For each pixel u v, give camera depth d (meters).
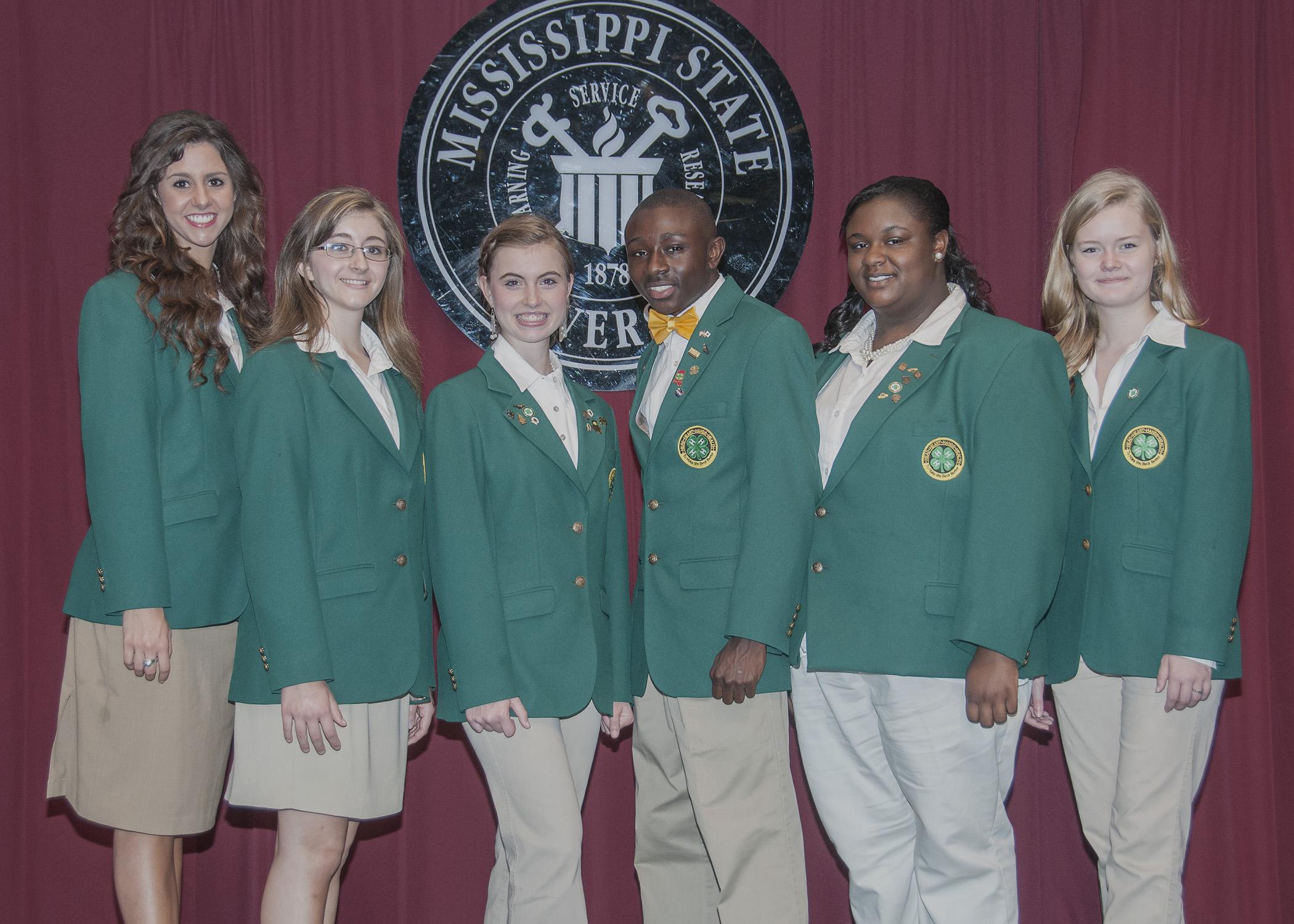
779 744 2.29
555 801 2.19
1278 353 2.97
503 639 2.16
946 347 2.18
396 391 2.28
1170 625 2.14
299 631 2.02
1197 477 2.15
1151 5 2.99
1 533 2.92
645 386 2.41
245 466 2.06
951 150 3.05
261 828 2.99
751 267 3.03
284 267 2.20
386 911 3.02
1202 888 2.99
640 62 3.02
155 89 2.97
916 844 2.24
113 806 2.14
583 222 3.01
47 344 2.93
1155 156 2.98
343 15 3.00
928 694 2.14
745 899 2.25
